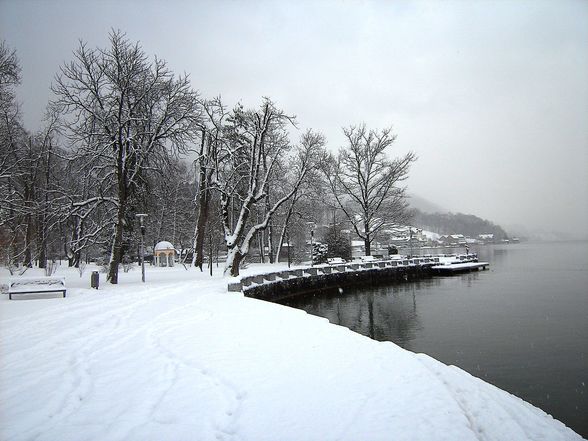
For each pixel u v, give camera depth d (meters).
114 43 25.80
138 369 8.19
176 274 34.16
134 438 5.39
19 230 42.34
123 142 26.28
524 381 14.83
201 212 41.78
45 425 5.77
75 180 33.53
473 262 60.44
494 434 5.93
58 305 16.62
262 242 58.88
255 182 32.41
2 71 28.17
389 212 58.84
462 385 7.62
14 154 37.62
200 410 6.23
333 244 58.66
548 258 81.75
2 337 11.01
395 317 27.92
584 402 13.05
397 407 6.30
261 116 33.28
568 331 21.38
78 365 8.48
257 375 7.72
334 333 11.14
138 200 32.53
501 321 24.41
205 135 37.06
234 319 13.29
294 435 5.45
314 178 47.78
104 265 38.09
